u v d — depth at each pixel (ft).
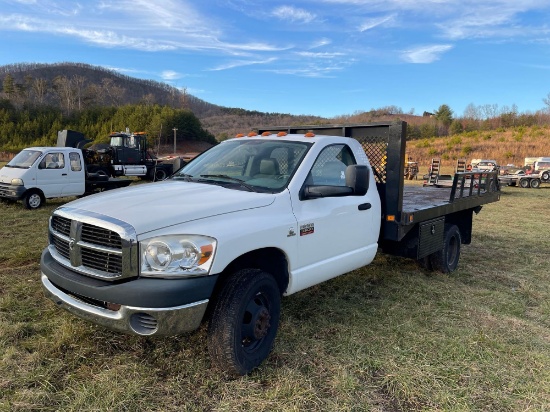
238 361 10.46
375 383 10.80
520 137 177.78
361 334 13.39
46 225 30.35
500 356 12.40
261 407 9.56
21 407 9.16
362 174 12.26
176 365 11.09
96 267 9.98
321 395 10.15
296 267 12.23
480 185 23.12
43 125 295.48
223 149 15.11
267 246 11.07
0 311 13.89
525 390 10.69
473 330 14.07
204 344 12.11
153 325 9.39
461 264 22.79
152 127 297.53
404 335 13.46
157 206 10.44
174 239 9.53
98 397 9.61
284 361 11.60
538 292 18.37
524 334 13.98
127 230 9.37
